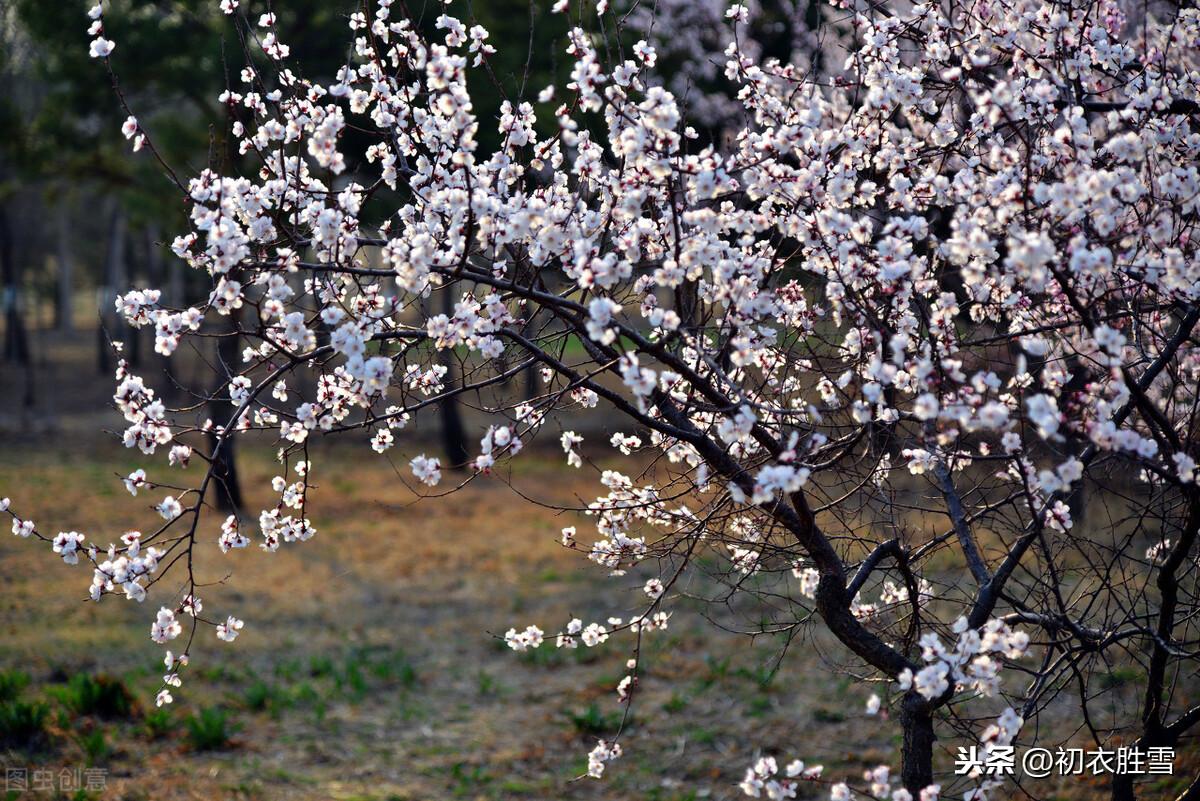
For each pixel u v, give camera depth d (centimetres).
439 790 767
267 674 1005
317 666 1013
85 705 853
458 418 2178
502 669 1041
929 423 353
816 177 389
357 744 850
